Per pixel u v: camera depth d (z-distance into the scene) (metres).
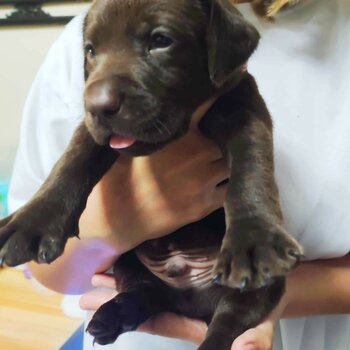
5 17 0.87
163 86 0.33
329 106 0.44
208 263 0.41
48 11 0.86
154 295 0.41
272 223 0.31
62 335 0.64
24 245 0.33
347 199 0.43
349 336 0.49
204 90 0.35
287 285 0.42
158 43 0.33
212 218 0.41
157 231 0.40
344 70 0.45
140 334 0.48
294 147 0.44
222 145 0.37
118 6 0.33
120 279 0.43
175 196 0.39
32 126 0.52
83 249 0.42
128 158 0.40
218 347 0.35
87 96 0.31
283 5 0.46
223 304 0.36
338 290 0.43
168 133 0.33
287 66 0.45
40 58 0.88
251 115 0.36
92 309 0.43
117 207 0.40
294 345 0.47
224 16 0.33
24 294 0.72
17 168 0.53
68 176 0.36
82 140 0.37
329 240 0.44
